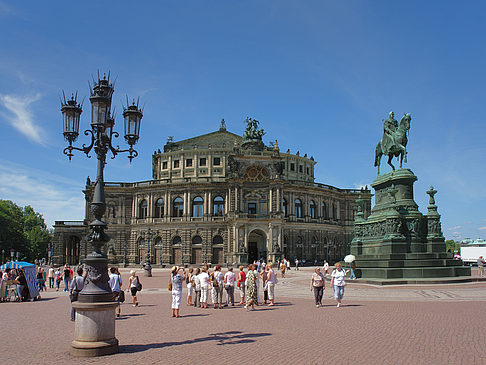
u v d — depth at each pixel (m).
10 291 39.12
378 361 14.39
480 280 43.69
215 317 25.73
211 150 120.12
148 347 17.12
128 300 36.09
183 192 115.62
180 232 113.69
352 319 23.34
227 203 112.69
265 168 109.81
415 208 48.25
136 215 119.50
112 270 26.67
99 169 18.02
